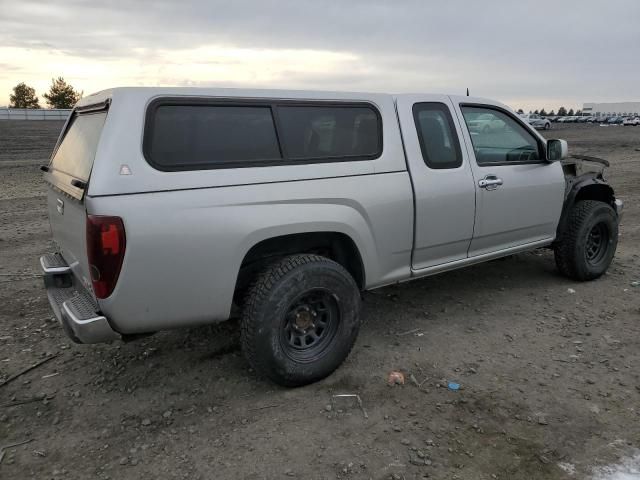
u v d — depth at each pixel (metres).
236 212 3.24
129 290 2.99
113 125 2.99
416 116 4.23
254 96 3.46
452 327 4.58
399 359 4.02
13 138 29.36
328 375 3.73
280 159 3.51
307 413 3.34
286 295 3.38
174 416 3.34
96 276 2.95
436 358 4.03
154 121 3.10
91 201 2.87
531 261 6.41
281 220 3.40
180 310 3.17
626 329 4.50
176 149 3.14
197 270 3.15
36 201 11.19
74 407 3.44
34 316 4.88
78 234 3.24
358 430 3.16
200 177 3.16
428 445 3.02
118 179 2.92
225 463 2.89
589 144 28.52
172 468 2.87
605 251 5.68
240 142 3.38
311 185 3.56
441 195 4.26
